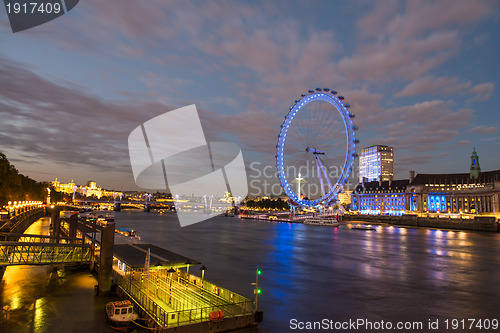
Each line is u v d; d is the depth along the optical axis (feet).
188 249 345.31
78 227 291.17
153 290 147.02
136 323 124.26
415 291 185.16
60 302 150.92
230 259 285.43
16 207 471.21
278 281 205.77
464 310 154.81
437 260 289.12
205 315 124.16
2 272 189.37
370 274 228.22
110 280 160.97
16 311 140.26
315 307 156.46
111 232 161.07
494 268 253.03
